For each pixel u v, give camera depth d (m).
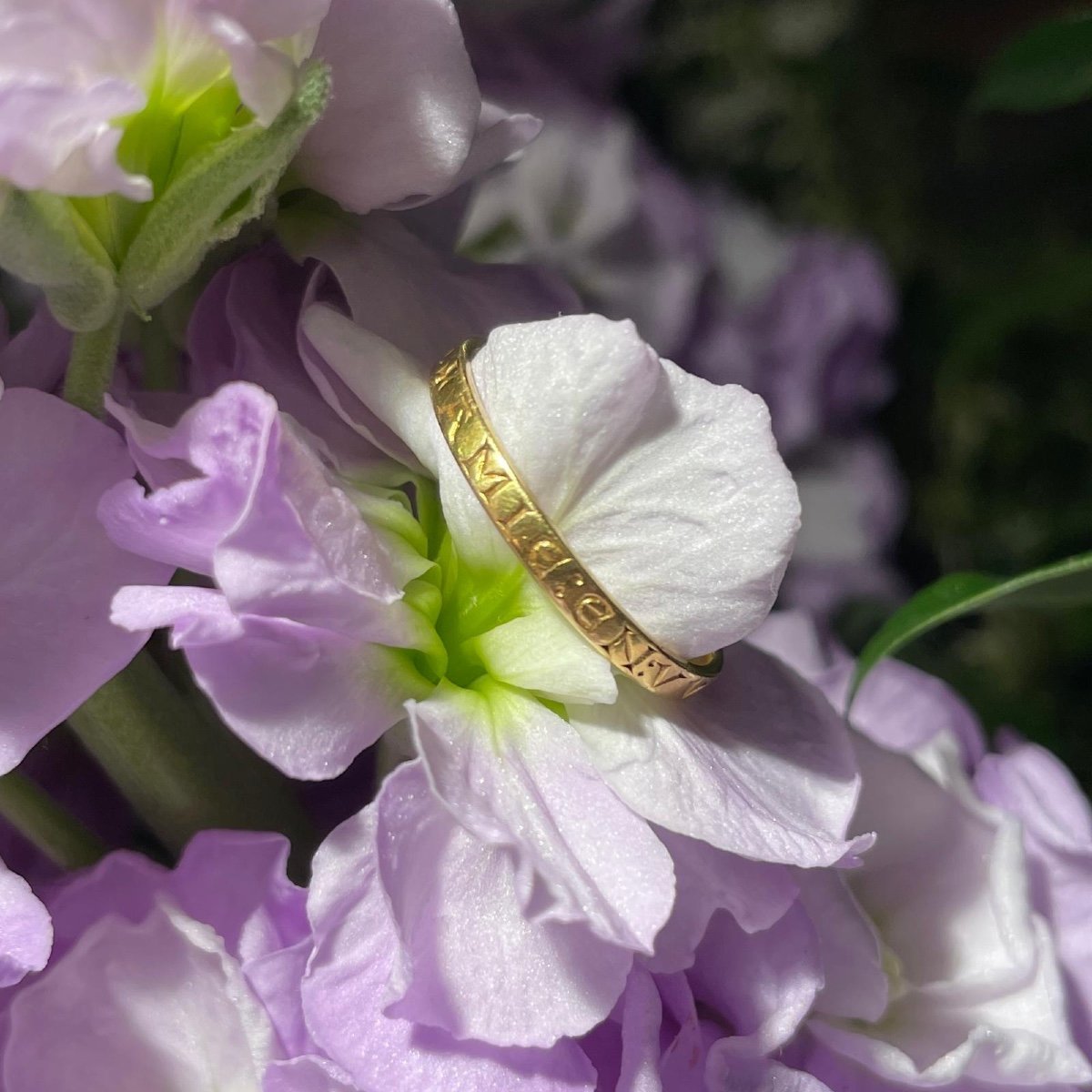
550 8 0.13
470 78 0.06
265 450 0.05
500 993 0.05
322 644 0.05
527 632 0.06
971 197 0.18
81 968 0.06
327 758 0.05
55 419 0.05
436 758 0.05
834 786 0.06
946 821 0.08
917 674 0.09
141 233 0.05
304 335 0.06
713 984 0.06
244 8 0.05
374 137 0.06
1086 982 0.08
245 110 0.05
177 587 0.05
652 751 0.06
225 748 0.07
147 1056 0.06
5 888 0.05
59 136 0.05
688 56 0.16
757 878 0.06
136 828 0.07
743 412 0.05
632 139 0.13
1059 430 0.16
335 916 0.05
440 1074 0.05
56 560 0.05
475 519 0.05
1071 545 0.16
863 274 0.15
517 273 0.07
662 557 0.05
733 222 0.15
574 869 0.05
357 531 0.05
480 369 0.05
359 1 0.06
